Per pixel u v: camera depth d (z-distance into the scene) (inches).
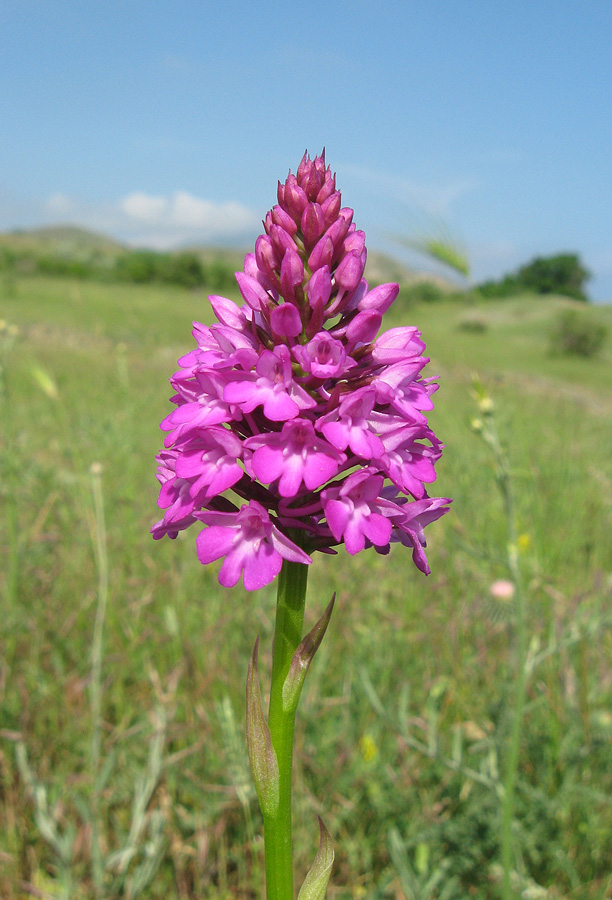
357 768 156.2
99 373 640.4
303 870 142.5
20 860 138.2
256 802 149.6
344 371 79.4
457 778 155.3
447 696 177.5
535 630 177.0
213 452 78.9
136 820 131.3
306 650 78.7
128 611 204.1
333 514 75.7
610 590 211.8
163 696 156.6
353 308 88.1
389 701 163.5
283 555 76.7
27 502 246.4
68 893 123.7
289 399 77.4
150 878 133.0
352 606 212.2
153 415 441.1
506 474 143.3
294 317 79.4
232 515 77.2
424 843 139.0
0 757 157.1
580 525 281.6
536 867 145.7
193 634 196.2
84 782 148.2
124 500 238.1
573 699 168.1
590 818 150.2
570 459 355.3
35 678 177.5
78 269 2623.0
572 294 2696.9
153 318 1312.7
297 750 153.2
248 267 89.8
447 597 223.6
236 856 143.6
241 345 84.4
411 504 83.3
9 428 237.1
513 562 138.9
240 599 210.8
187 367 87.7
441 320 1512.1
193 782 150.9
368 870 142.6
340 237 85.6
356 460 83.0
